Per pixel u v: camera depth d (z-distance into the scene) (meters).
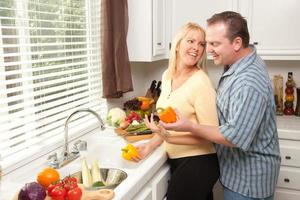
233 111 1.38
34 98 1.81
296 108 2.88
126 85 2.43
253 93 1.34
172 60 1.77
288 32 2.57
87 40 2.32
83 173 1.65
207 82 1.60
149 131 2.08
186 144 1.64
